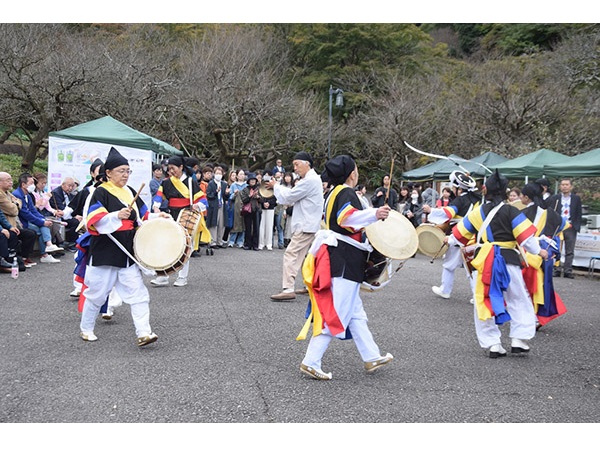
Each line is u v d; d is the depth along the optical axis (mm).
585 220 12531
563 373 4609
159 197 8086
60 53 20125
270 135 27391
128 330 5398
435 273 10367
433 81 29109
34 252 10039
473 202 7266
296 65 34156
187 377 4141
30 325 5434
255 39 31094
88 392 3785
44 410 3482
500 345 4949
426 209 7633
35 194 9625
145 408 3566
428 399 3902
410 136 26500
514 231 4910
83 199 6105
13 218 8430
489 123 25172
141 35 27688
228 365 4453
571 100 24844
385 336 5551
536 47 32375
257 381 4117
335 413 3607
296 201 7016
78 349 4727
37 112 19703
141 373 4188
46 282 7570
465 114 25969
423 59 33406
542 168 12992
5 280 7598
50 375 4078
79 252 5234
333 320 4094
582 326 6422
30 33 18641
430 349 5160
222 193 12789
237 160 28938
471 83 28375
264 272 9305
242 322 5832
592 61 25953
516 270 4930
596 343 5641
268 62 30922
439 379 4332
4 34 18078
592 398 4051
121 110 20734
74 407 3541
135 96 21047
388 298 7578
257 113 25594
